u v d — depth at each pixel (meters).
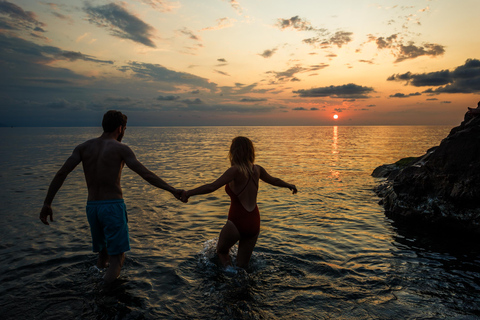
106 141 3.41
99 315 2.62
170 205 7.40
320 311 2.69
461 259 4.02
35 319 2.55
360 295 2.99
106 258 3.66
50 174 12.64
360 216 6.43
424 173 6.11
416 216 6.04
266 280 3.34
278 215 6.52
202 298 2.93
